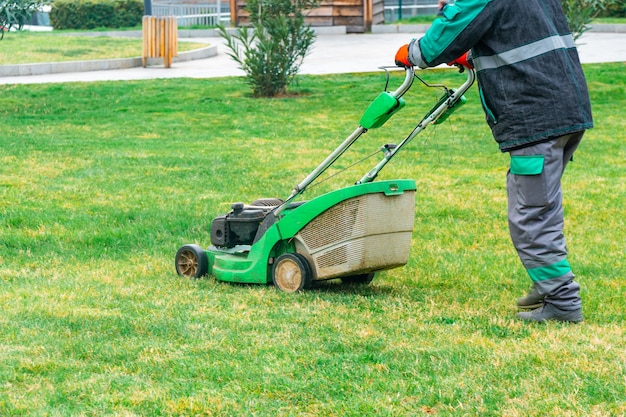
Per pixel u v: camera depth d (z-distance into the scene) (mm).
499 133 5523
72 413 4191
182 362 4824
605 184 10414
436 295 6383
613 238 8164
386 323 5582
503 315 5797
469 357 4895
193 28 31109
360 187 6098
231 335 5316
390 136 13617
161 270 7117
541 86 5320
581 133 5512
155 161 11789
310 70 20531
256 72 17047
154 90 17922
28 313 5773
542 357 4867
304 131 14172
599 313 5840
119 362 4852
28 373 4703
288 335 5312
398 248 6371
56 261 7438
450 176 10922
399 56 5750
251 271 6562
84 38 26172
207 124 14758
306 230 6344
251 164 11656
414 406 4266
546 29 5355
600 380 4531
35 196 9781
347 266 6230
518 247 5617
